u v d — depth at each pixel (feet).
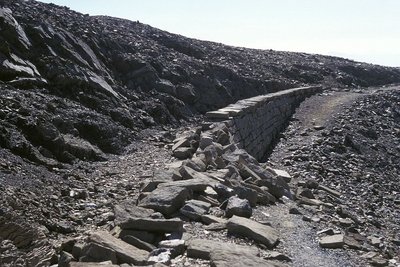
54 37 61.67
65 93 54.90
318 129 82.33
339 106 104.42
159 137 56.49
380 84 179.42
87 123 48.62
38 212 26.86
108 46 78.28
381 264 24.12
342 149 72.02
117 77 73.46
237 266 19.10
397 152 81.92
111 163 44.04
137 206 26.84
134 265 19.70
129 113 60.85
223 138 48.98
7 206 25.36
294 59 172.96
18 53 53.36
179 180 32.37
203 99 84.99
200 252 20.67
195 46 115.55
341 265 22.81
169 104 74.02
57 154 40.40
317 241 26.21
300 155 63.57
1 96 42.68
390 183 63.00
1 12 54.60
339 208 37.68
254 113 68.69
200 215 25.99
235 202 27.81
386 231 38.37
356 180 58.85
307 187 47.21
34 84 51.06
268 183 36.50
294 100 104.01
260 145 68.64
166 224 23.24
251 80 104.83
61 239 24.77
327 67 170.40
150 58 84.12
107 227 25.55
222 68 100.99
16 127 39.17
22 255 22.22
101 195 33.55
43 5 83.87
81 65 62.18
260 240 23.62
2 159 33.42
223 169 37.76
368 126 91.61
